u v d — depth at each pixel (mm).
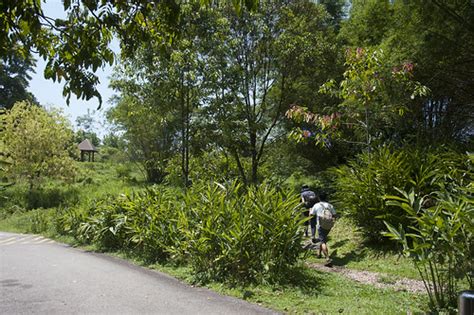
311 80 16578
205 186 9797
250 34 16078
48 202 25094
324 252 8695
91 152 51875
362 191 9164
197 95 14469
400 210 8719
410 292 6414
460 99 12172
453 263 5922
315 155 18547
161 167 20797
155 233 9242
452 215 5457
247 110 16172
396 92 9875
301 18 16156
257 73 16812
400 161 8922
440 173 8273
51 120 28891
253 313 5434
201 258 7523
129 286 6883
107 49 4617
